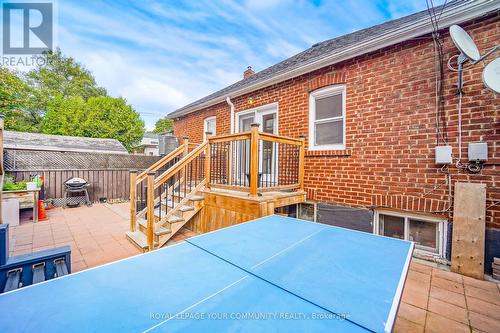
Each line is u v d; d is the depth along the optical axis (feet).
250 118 20.11
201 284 3.65
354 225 12.83
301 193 14.35
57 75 88.17
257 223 8.03
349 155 13.09
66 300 3.14
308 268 4.33
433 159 10.43
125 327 2.61
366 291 3.52
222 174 19.31
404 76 11.25
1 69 51.88
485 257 9.30
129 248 11.88
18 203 16.37
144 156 29.25
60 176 23.63
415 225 11.44
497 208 9.04
